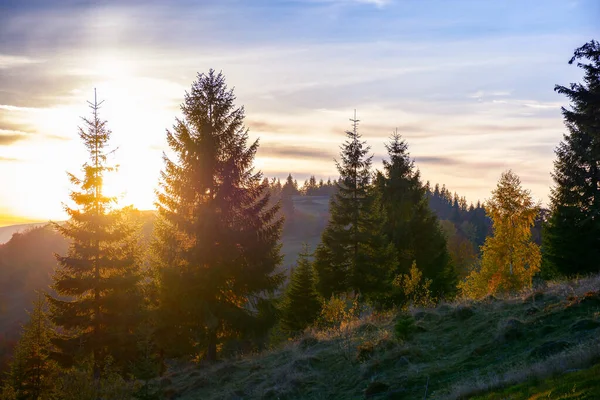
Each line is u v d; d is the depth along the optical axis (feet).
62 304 83.05
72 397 55.57
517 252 113.60
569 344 39.81
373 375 47.67
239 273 84.99
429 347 51.19
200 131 85.51
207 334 82.43
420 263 118.83
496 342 46.34
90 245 85.87
